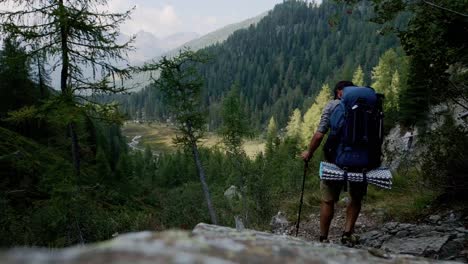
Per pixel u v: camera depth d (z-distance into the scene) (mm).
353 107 4180
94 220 12578
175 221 17812
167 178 69500
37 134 29031
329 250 1797
